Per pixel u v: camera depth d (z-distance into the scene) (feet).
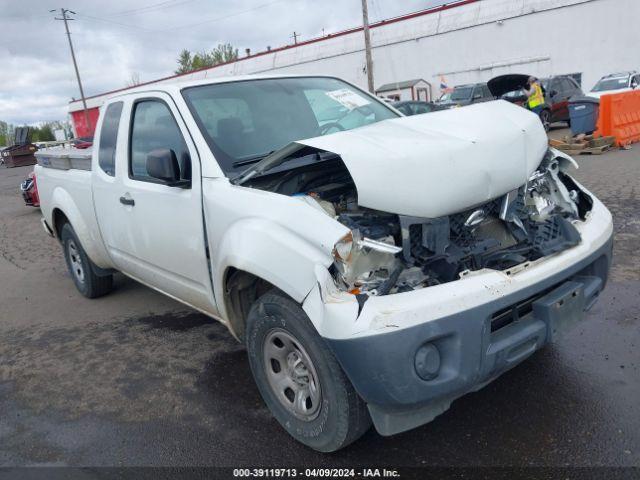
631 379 11.14
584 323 13.67
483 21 93.97
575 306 9.55
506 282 8.53
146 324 16.87
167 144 12.59
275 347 9.96
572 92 65.67
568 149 41.09
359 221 9.43
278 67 124.36
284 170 10.70
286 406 10.05
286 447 10.21
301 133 12.82
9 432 11.72
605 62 83.41
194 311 17.52
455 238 9.66
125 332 16.43
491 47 94.32
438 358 8.13
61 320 18.06
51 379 13.98
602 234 10.50
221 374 13.26
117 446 10.82
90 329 16.96
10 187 70.08
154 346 15.23
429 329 7.86
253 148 11.92
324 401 9.02
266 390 10.39
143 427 11.39
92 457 10.55
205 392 12.52
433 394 8.09
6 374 14.55
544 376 11.57
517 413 10.46
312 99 13.83
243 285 10.75
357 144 9.39
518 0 89.76
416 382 7.91
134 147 13.73
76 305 19.35
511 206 10.15
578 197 11.69
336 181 10.91
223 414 11.55
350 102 14.37
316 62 118.11
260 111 12.84
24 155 121.39
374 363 7.79
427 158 9.00
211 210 10.73
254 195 9.91
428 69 102.83
